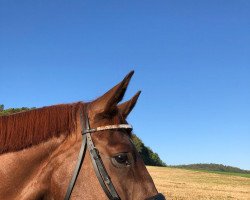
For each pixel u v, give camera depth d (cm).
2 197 100
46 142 103
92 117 104
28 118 105
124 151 100
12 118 105
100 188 98
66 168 100
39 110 107
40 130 104
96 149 100
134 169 100
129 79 103
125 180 99
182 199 721
